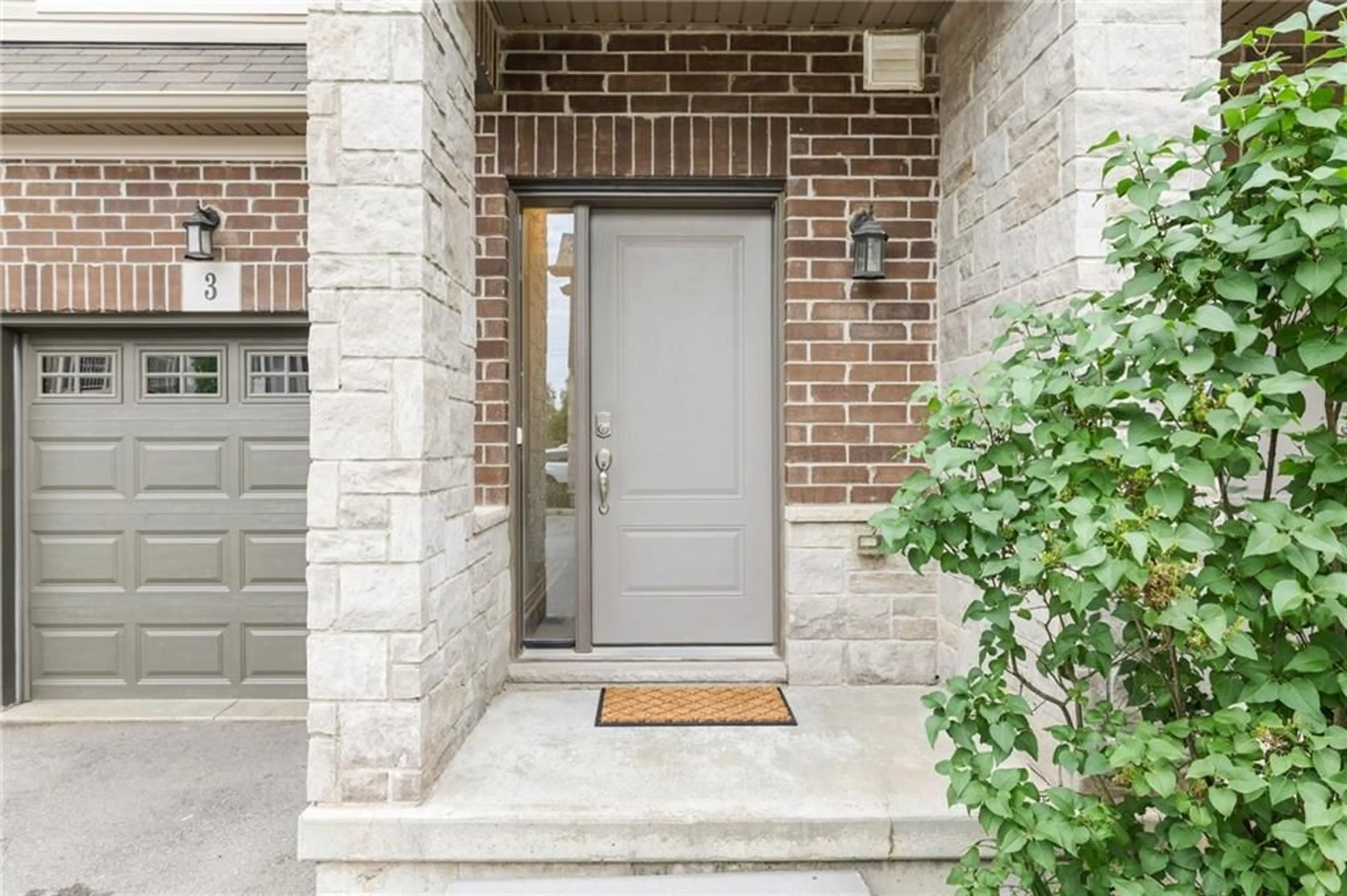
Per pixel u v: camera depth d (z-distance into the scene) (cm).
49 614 397
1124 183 164
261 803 291
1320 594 136
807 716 292
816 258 332
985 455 171
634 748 260
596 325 346
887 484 331
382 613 218
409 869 216
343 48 220
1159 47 228
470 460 272
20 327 387
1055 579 154
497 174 329
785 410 336
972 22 298
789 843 216
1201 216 154
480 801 221
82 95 353
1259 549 140
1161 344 158
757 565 349
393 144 220
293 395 402
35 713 380
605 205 344
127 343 398
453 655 251
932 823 217
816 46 333
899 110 333
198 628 401
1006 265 271
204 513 401
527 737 270
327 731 218
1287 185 151
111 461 400
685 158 329
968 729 168
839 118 332
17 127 367
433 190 231
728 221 349
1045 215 245
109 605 398
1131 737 151
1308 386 169
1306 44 151
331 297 219
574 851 214
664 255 348
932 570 330
